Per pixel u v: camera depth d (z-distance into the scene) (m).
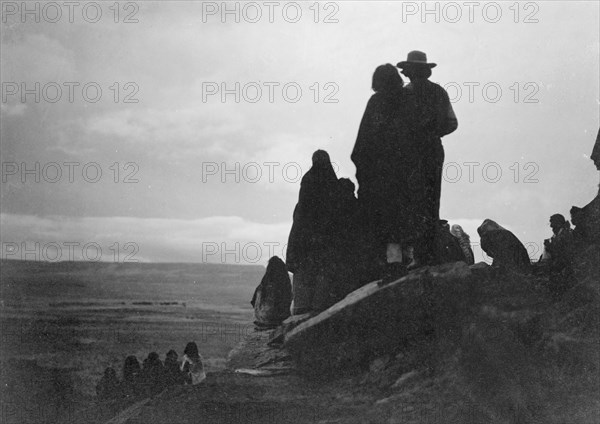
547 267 14.68
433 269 13.83
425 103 14.98
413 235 14.48
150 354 15.98
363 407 12.87
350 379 13.57
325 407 12.92
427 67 15.19
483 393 12.93
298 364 14.02
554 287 14.04
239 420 12.95
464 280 13.62
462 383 13.02
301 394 13.33
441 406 12.75
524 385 12.93
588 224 14.57
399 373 13.37
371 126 14.97
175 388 13.95
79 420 15.41
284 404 12.92
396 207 14.59
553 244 14.67
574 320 13.47
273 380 13.78
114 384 15.74
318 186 15.04
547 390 12.91
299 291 14.89
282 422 12.71
